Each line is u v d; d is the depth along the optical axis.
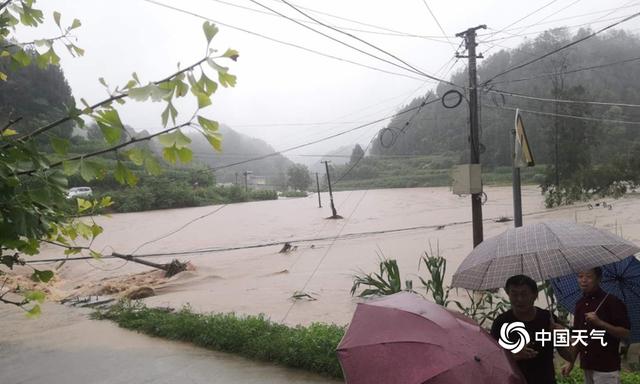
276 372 7.17
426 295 11.56
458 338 2.76
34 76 36.66
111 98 1.75
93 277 17.62
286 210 43.66
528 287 3.62
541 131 70.50
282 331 8.41
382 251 19.12
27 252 2.10
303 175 89.50
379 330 2.92
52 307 12.07
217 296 13.30
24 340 9.38
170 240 26.14
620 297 4.47
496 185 61.41
